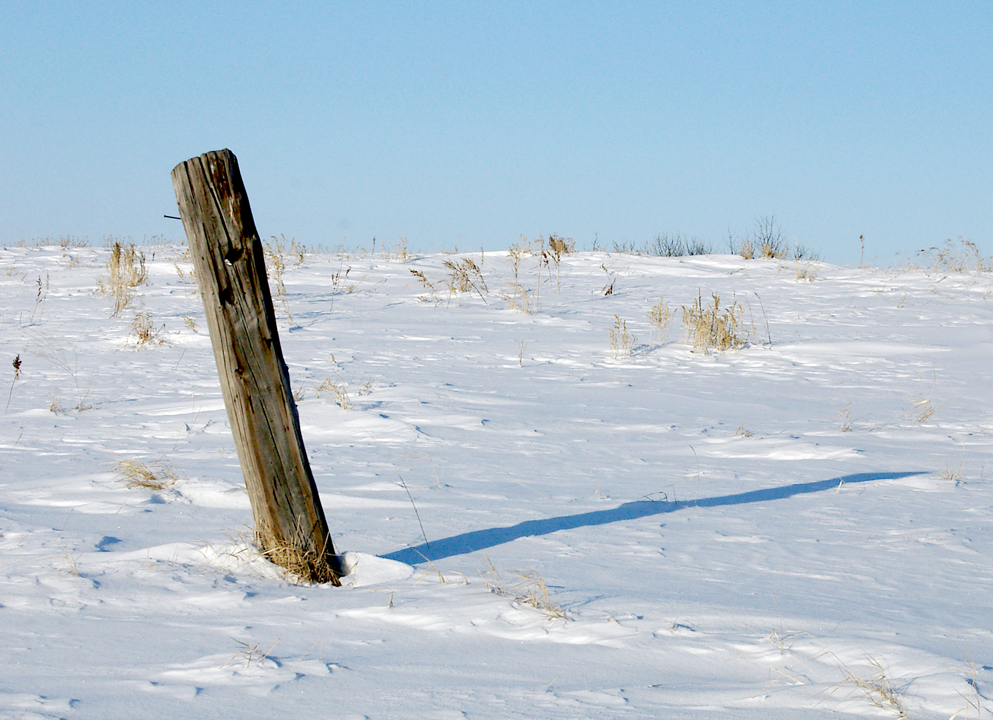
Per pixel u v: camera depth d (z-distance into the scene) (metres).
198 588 3.90
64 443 7.66
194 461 6.90
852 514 5.53
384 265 22.92
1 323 15.29
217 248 4.14
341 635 3.29
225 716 2.50
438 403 9.69
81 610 3.53
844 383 11.66
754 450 7.84
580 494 6.07
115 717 2.48
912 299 18.39
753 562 4.44
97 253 24.44
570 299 18.75
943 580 4.15
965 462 7.31
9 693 2.64
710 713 2.54
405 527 5.09
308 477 4.31
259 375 4.22
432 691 2.71
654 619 3.41
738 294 19.36
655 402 10.30
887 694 2.63
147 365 12.15
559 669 2.93
